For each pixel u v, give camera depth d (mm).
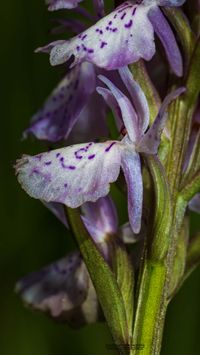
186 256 99
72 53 88
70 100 104
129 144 91
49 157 91
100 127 104
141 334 94
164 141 95
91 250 94
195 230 140
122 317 94
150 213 93
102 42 88
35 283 111
